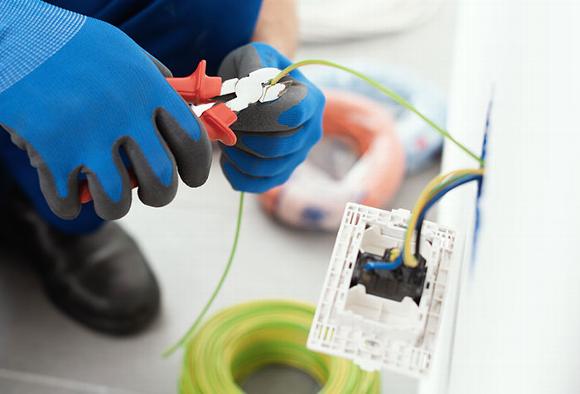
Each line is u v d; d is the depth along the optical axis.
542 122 0.46
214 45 0.92
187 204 1.29
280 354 1.01
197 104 0.67
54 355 1.07
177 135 0.61
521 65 0.57
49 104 0.59
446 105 1.41
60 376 1.04
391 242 0.58
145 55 0.64
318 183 1.24
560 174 0.39
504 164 0.56
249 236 1.24
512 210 0.51
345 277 0.55
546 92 0.46
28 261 1.21
